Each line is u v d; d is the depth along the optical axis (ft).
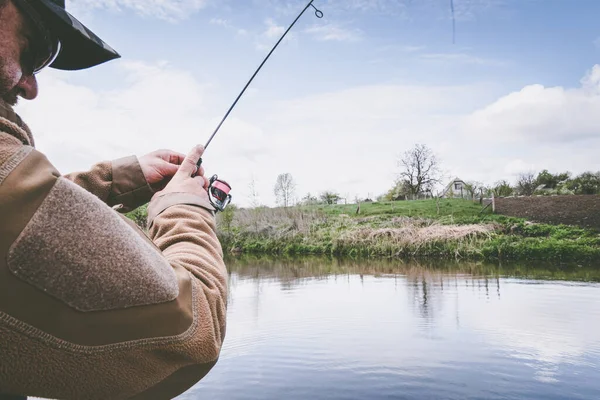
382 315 26.08
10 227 1.57
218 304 2.32
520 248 58.34
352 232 77.00
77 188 1.81
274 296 33.50
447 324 23.73
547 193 163.43
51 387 1.69
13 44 2.13
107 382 1.81
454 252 61.98
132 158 3.57
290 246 82.94
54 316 1.61
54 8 2.37
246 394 14.80
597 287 34.12
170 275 2.03
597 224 76.18
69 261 1.65
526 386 15.31
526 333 21.72
